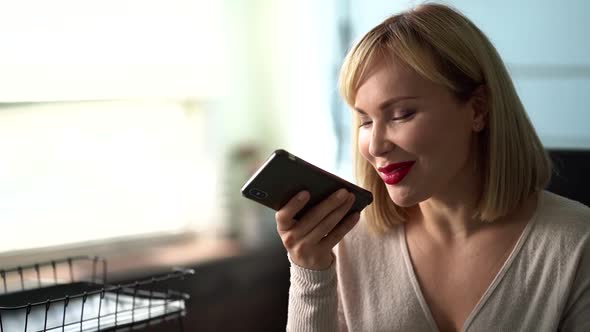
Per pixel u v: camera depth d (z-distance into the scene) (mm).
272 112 2490
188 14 2248
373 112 954
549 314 972
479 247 1039
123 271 1858
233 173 2389
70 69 1944
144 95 2150
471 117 990
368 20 2357
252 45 2422
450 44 953
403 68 931
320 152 2500
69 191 1954
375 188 1093
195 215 2266
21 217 1840
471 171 1020
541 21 1946
